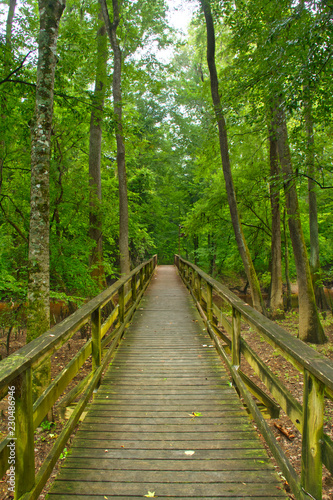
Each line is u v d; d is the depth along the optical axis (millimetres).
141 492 2031
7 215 8297
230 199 10219
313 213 12234
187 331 6238
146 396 3457
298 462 3719
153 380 3904
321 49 5035
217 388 3668
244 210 13711
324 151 9773
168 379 3932
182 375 4062
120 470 2242
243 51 8188
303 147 7203
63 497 1986
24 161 8242
